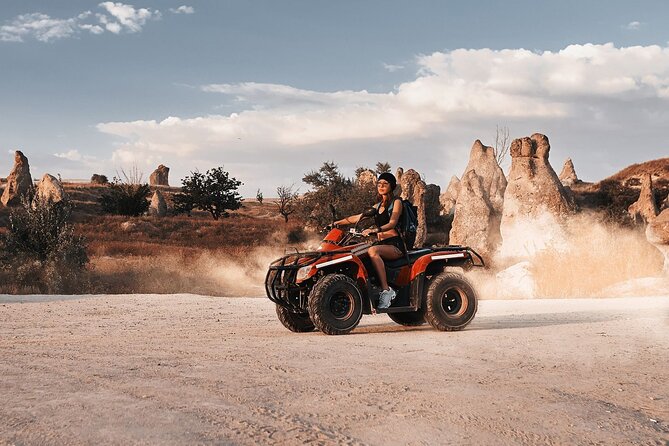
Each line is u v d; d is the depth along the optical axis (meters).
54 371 4.77
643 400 4.11
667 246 20.31
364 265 8.38
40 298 15.44
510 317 10.62
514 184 35.38
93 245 46.12
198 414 3.38
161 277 32.06
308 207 58.97
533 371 5.02
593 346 6.45
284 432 3.11
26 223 30.23
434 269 8.80
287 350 6.09
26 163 73.19
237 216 99.00
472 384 4.41
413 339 7.11
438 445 3.01
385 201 8.55
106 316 11.31
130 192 81.62
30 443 2.83
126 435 2.96
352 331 8.54
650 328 8.19
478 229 38.94
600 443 3.16
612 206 46.78
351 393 4.02
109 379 4.40
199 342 6.91
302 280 8.11
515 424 3.40
